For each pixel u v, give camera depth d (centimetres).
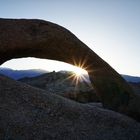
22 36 995
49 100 788
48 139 579
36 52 1058
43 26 1058
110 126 751
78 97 1480
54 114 711
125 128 768
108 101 1046
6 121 600
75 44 1086
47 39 1029
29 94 786
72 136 623
